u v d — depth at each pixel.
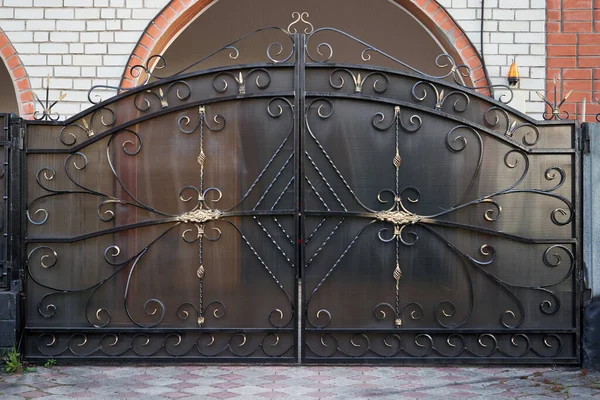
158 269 5.44
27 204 5.42
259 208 5.39
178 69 11.87
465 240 5.41
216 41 11.66
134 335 5.46
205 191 5.39
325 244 5.40
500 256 5.41
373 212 5.36
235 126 5.40
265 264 5.40
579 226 5.37
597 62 7.57
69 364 5.47
